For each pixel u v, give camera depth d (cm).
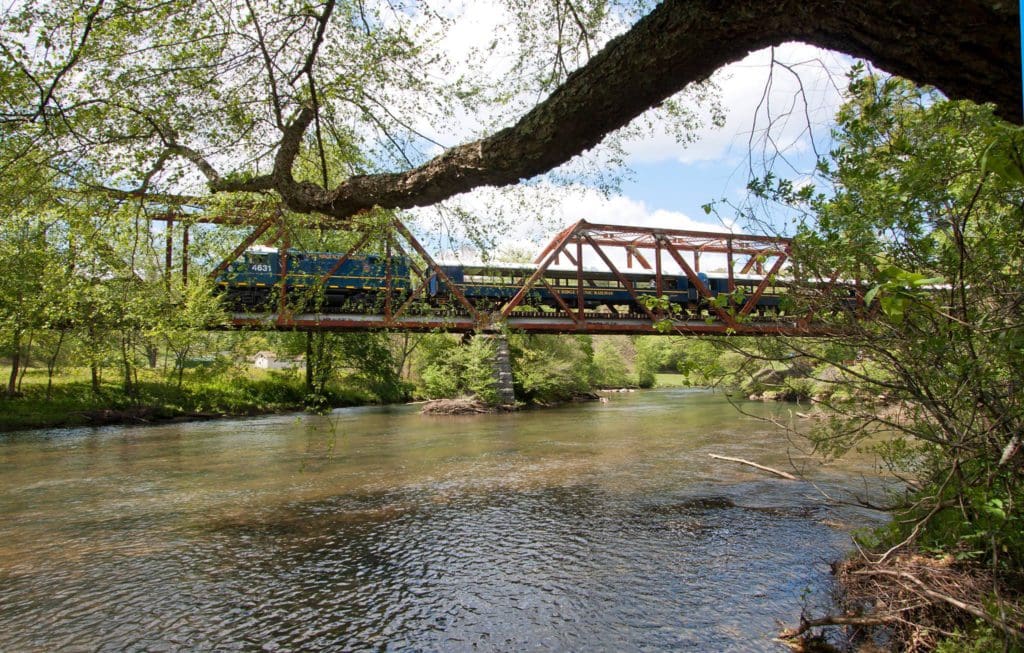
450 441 2042
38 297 1191
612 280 3806
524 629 600
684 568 754
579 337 4975
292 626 616
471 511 1065
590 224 3597
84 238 671
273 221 749
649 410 3269
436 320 1523
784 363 424
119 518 1039
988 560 473
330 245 873
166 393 3238
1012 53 183
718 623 595
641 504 1084
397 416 3162
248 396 3506
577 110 303
